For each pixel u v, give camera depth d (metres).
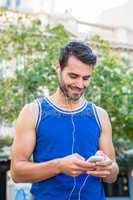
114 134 11.59
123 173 15.65
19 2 16.56
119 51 16.70
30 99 10.39
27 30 10.98
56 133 2.83
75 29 16.11
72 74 2.74
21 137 2.83
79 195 2.81
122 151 14.25
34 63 10.52
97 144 2.95
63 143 2.82
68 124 2.86
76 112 2.90
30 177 2.71
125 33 17.39
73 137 2.84
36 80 10.30
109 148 2.96
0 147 13.80
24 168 2.71
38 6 16.59
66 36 11.08
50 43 10.82
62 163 2.61
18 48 10.96
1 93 10.57
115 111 10.75
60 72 2.82
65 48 2.78
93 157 2.57
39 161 2.84
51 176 2.70
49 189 2.80
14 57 11.08
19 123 2.86
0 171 14.48
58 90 2.93
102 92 10.55
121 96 10.79
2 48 11.07
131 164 14.99
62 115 2.87
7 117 10.65
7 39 11.07
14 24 11.76
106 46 11.43
